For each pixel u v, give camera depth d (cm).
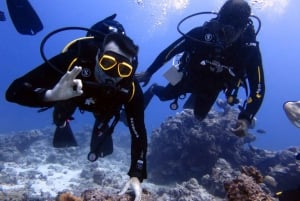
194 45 163
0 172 331
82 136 521
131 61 108
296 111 129
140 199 102
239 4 148
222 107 339
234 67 158
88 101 114
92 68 109
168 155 314
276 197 126
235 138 309
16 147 467
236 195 104
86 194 101
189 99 201
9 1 201
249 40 158
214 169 280
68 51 113
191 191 226
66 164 399
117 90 110
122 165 420
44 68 111
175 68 171
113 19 149
